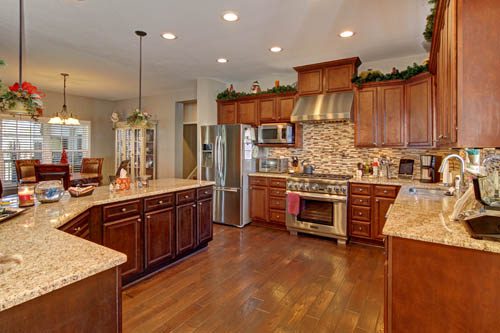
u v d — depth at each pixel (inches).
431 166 142.8
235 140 188.5
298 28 124.0
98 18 115.0
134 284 107.8
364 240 154.8
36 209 82.7
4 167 234.7
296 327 82.0
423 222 67.8
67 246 53.2
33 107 81.0
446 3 68.1
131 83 227.8
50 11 108.8
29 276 40.9
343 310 90.7
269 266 124.6
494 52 51.6
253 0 101.6
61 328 41.7
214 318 86.2
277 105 190.9
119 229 102.2
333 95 167.2
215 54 158.4
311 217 165.0
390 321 62.2
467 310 53.9
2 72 195.2
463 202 68.7
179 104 269.7
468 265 53.8
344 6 105.2
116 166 283.0
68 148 275.7
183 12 110.4
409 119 148.5
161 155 275.4
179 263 127.6
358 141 162.2
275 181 181.3
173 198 125.3
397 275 60.9
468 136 53.0
